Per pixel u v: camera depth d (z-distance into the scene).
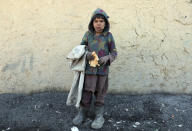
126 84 3.64
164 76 3.60
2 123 2.91
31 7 3.61
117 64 3.61
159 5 3.48
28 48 3.68
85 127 2.77
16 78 3.73
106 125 2.81
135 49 3.57
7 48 3.69
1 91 3.74
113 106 3.25
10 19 3.65
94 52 2.51
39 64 3.69
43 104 3.32
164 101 3.34
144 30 3.53
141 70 3.60
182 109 3.13
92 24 2.69
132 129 2.73
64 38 3.62
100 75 2.66
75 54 2.52
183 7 3.46
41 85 3.73
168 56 3.55
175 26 3.50
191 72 3.56
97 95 2.75
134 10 3.51
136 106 3.22
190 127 2.77
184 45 3.52
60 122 2.87
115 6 3.52
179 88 3.60
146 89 3.63
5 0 3.62
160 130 2.72
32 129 2.77
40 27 3.63
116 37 3.55
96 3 3.54
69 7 3.57
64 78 3.69
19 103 3.40
